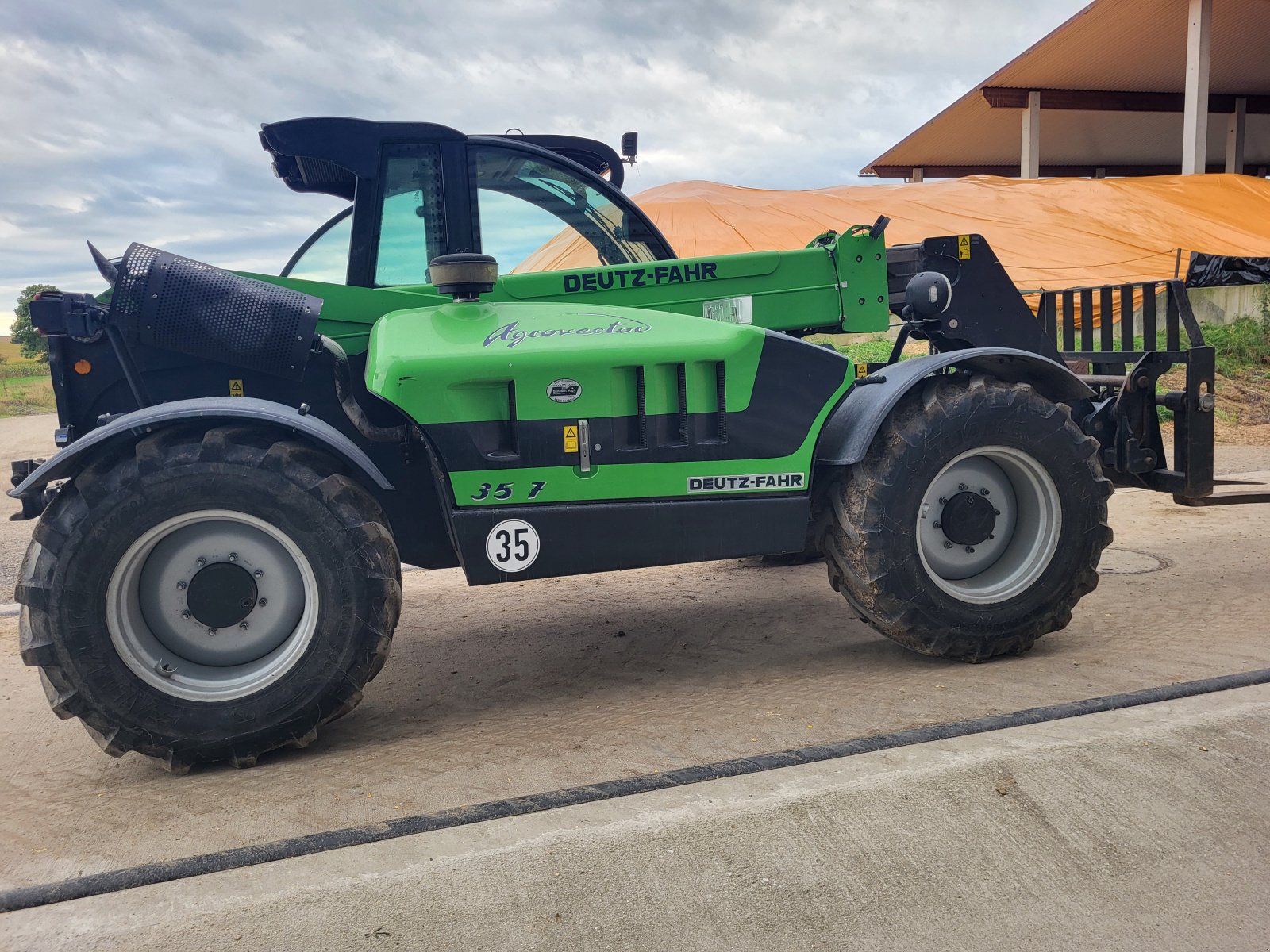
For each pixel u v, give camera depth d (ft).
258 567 9.61
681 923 6.73
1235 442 32.01
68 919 6.81
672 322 10.63
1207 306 48.67
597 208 12.67
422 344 10.05
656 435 10.36
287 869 7.30
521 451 10.03
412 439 10.96
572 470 10.17
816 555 17.63
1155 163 128.67
